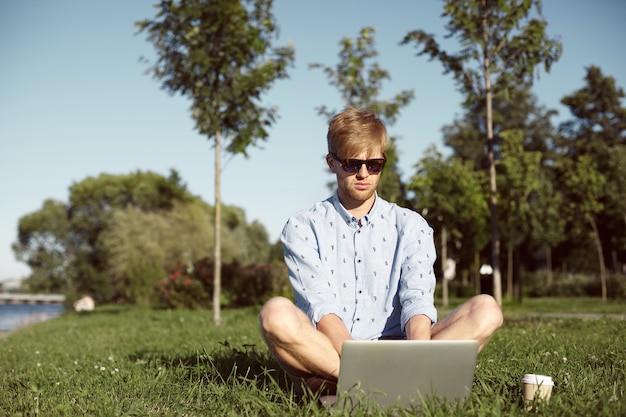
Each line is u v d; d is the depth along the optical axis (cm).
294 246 343
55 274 5859
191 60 1235
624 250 3953
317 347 294
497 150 4625
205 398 356
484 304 311
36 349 848
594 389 329
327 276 340
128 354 650
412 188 2064
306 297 329
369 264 341
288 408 307
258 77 1266
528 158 2347
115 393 380
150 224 3628
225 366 434
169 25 1270
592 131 4766
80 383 429
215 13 1258
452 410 275
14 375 519
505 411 286
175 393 371
